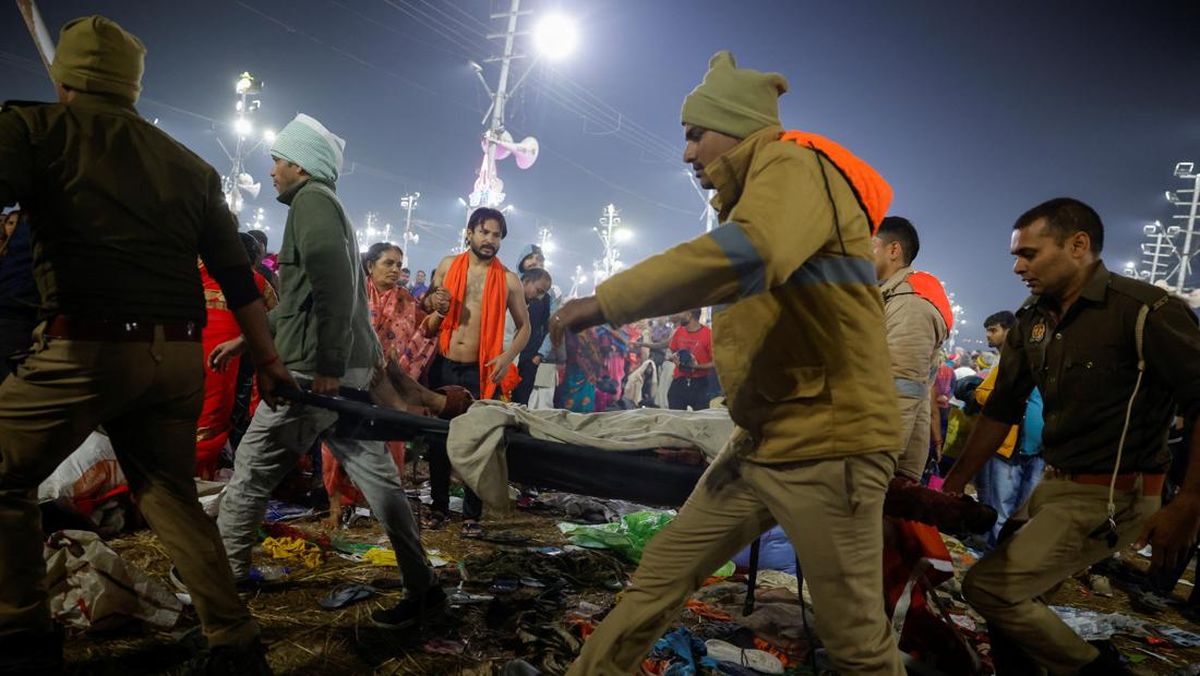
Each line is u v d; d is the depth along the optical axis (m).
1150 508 2.37
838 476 1.76
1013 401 2.76
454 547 4.54
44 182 2.02
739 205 1.63
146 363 2.15
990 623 2.52
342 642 2.97
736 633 3.41
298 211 2.99
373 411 2.66
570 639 3.02
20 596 2.14
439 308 4.87
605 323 1.52
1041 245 2.46
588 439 2.49
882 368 1.81
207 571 2.30
